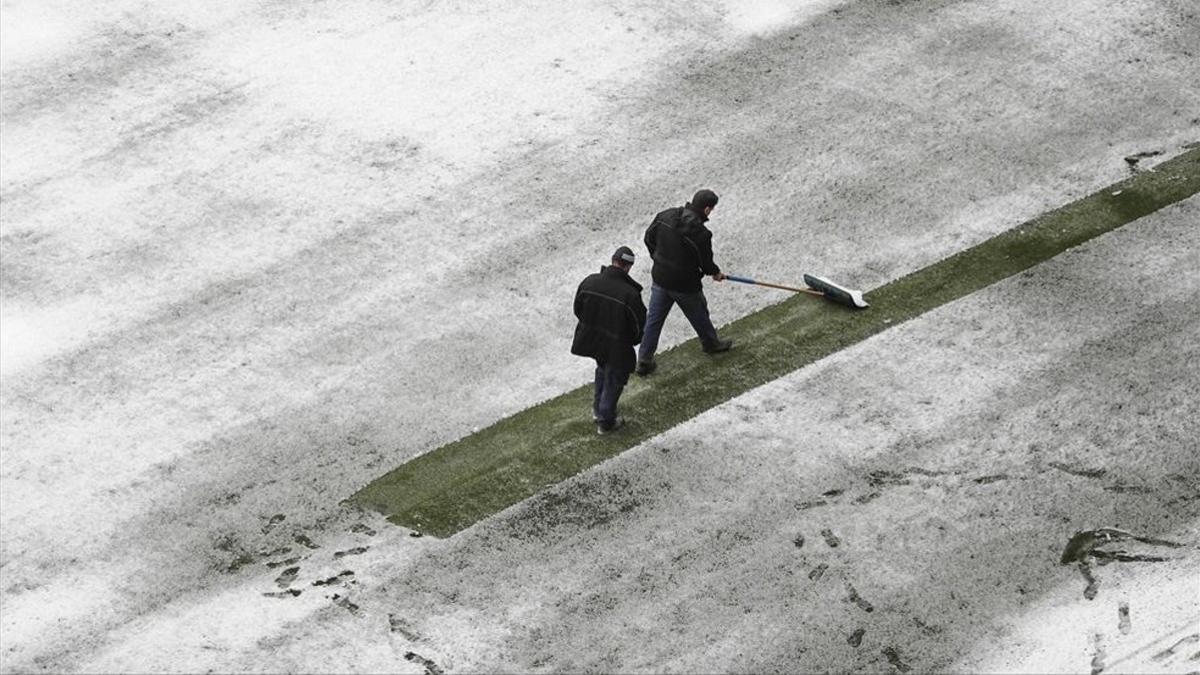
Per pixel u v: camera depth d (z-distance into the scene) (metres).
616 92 37.28
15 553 26.59
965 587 24.98
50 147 36.03
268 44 39.06
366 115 36.78
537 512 26.92
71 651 24.75
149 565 26.30
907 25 39.19
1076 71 37.41
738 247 32.62
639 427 28.59
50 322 31.52
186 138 36.22
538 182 34.66
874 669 23.73
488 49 38.81
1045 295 31.03
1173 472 26.88
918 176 34.31
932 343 30.05
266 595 25.59
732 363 29.95
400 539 26.53
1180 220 32.81
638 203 33.97
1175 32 38.66
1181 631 23.61
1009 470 27.11
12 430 29.09
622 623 24.72
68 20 39.75
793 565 25.56
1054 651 23.67
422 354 30.47
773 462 27.64
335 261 32.81
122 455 28.47
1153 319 30.31
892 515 26.39
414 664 24.20
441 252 32.94
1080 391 28.69
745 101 36.81
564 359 30.28
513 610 25.08
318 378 30.02
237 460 28.27
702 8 40.00
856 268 32.00
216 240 33.44
